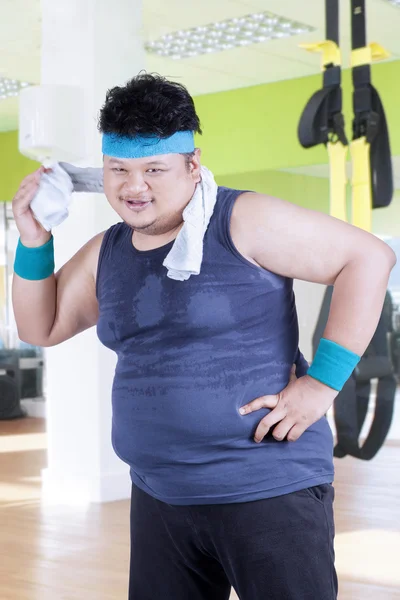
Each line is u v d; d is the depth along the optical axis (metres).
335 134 3.22
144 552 1.72
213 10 6.61
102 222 5.66
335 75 3.18
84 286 1.81
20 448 8.07
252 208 1.57
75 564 4.25
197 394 1.57
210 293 1.56
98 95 5.56
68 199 1.73
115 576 4.05
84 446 5.72
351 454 3.31
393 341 8.09
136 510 1.74
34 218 1.73
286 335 1.63
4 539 4.74
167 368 1.59
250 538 1.56
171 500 1.63
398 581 3.91
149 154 1.51
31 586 3.91
